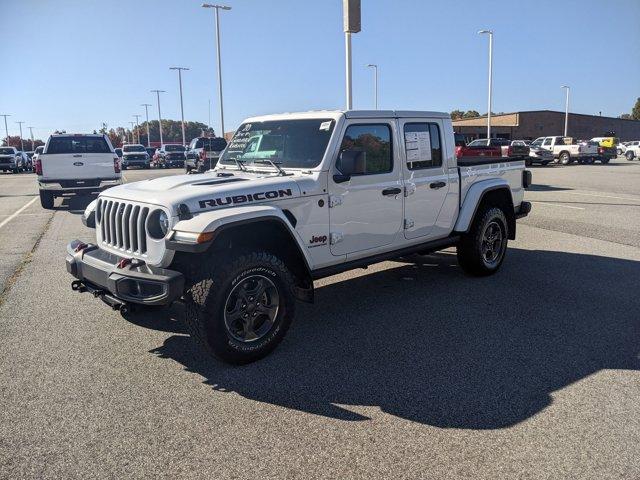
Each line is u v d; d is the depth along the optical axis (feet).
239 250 14.06
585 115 246.06
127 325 17.28
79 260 15.64
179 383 13.25
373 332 16.51
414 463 9.95
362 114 17.01
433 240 20.29
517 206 24.59
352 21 33.86
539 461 9.95
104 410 11.96
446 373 13.66
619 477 9.46
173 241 13.10
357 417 11.60
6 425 11.36
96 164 47.29
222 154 19.51
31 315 18.34
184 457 10.20
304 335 16.35
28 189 73.20
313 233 15.88
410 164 18.67
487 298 19.69
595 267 24.11
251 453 10.32
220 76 123.24
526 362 14.25
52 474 9.71
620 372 13.60
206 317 13.24
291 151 16.99
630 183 65.77
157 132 424.87
